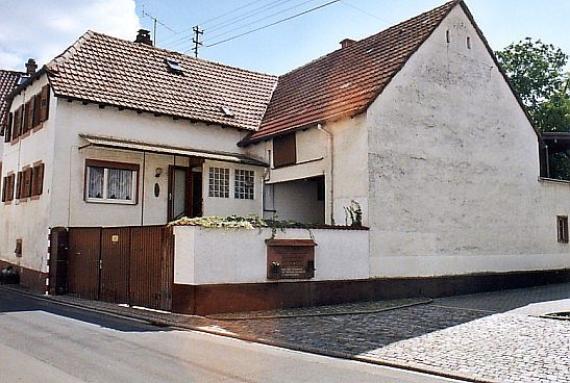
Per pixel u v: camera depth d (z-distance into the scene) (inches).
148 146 738.2
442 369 317.4
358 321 494.9
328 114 711.7
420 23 775.7
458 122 759.7
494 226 788.6
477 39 805.2
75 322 466.3
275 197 832.9
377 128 664.4
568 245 907.4
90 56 796.0
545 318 509.7
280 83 997.2
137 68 837.8
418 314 538.9
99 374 288.5
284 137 783.7
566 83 1472.7
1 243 893.8
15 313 518.0
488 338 411.2
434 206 714.8
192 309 511.2
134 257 580.4
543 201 872.9
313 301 588.1
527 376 300.2
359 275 629.9
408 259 678.5
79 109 714.2
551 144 1056.2
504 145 821.2
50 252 679.7
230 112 866.1
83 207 705.0
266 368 316.5
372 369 322.3
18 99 863.7
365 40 861.8
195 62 941.2
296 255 579.8
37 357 326.6
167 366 311.4
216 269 527.2
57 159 689.6
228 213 816.9
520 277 815.7
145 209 759.7
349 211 668.1
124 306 568.4
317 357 354.3
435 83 737.6
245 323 479.5
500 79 830.5
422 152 709.3
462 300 665.0
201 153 773.3
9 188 874.8
